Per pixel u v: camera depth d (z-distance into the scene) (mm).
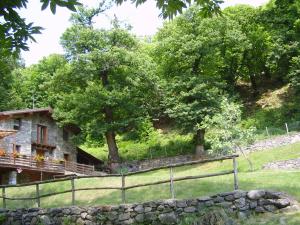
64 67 41531
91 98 39000
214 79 41938
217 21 42906
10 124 37250
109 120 41375
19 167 33312
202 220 13633
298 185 15273
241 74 56656
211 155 37812
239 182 17234
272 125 43688
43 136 40969
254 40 54125
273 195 13430
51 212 17250
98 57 39875
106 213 15875
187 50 41062
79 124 41250
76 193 20438
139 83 42125
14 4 6160
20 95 61094
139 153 47344
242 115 49594
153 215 14953
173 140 48500
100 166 42562
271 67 52531
